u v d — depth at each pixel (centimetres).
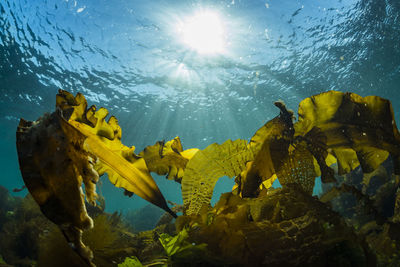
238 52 1525
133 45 1415
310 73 1703
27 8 1174
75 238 77
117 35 1339
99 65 1523
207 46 1482
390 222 100
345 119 119
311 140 117
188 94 1892
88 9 1188
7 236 305
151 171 155
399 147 109
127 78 1650
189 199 111
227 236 96
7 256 273
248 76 1725
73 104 105
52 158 80
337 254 86
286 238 88
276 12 1272
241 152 113
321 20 1313
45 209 77
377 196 219
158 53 1495
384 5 1238
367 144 117
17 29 1294
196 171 112
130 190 128
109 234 131
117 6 1199
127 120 2159
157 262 105
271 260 85
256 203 103
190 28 1360
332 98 121
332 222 88
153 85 1753
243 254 90
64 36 1320
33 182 77
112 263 124
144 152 157
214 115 2222
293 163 111
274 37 1414
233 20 1320
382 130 113
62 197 78
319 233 87
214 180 112
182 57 1549
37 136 81
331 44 1481
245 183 118
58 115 83
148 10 1246
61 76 1612
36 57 1472
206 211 108
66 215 78
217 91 1888
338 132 120
